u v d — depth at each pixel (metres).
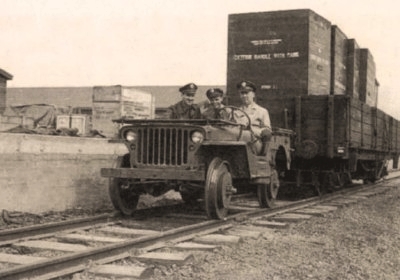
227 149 8.26
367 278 5.03
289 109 11.95
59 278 4.48
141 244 5.71
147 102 17.70
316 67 12.14
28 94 45.34
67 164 9.02
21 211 8.07
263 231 7.38
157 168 7.73
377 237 7.20
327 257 5.86
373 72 17.64
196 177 7.39
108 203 10.02
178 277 4.79
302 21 11.74
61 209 8.88
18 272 4.20
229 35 12.53
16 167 7.98
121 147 10.53
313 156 11.69
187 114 8.99
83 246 5.95
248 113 9.46
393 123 18.59
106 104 15.80
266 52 12.13
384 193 14.46
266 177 9.09
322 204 11.08
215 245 6.19
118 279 4.61
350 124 11.93
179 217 8.48
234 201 11.44
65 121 16.91
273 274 5.03
